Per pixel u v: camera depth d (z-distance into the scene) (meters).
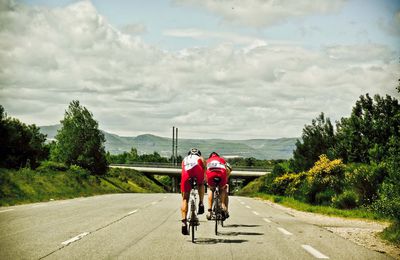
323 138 37.50
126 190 67.00
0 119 44.38
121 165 105.81
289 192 35.97
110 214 15.80
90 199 26.25
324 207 22.89
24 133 46.94
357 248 9.43
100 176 61.38
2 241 9.38
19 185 28.06
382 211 17.33
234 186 115.50
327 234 11.64
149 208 18.83
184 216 9.75
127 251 8.44
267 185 44.84
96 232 10.98
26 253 8.09
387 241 11.03
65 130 57.97
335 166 28.22
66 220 13.59
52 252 8.23
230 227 12.77
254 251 8.72
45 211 16.48
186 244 9.39
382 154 24.94
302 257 8.20
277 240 10.31
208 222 13.88
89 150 57.62
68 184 37.22
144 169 105.31
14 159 44.19
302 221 15.34
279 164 45.59
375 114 29.14
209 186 11.41
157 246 9.05
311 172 29.19
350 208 22.22
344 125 30.64
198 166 9.88
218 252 8.52
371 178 21.98
